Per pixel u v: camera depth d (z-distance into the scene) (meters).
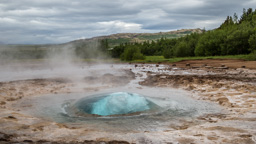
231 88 10.44
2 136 4.19
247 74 15.73
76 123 5.84
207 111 6.89
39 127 5.11
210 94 9.46
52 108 7.73
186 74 17.45
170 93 10.22
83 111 6.79
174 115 6.41
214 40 41.66
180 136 4.36
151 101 7.34
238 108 6.93
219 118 5.95
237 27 44.84
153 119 6.00
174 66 26.38
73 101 8.48
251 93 9.06
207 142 3.91
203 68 21.89
